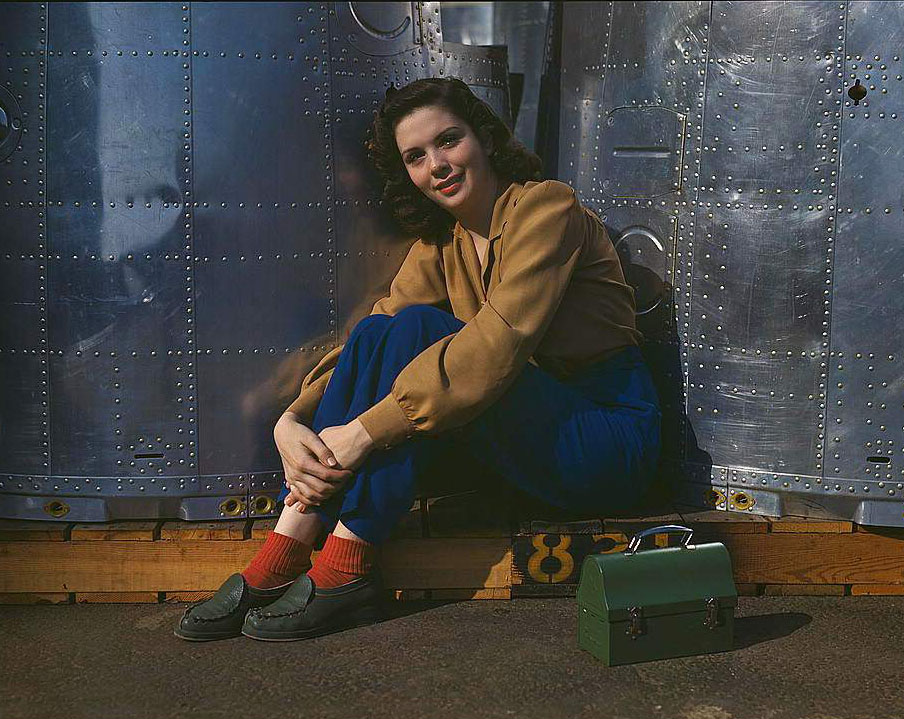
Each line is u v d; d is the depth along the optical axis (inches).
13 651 89.4
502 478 106.7
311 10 102.1
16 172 100.3
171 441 102.3
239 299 101.9
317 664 86.0
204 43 99.6
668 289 106.6
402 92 95.9
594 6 112.3
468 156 95.9
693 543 100.1
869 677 83.6
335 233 104.2
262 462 104.1
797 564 101.3
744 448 103.3
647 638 86.0
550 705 78.9
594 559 86.5
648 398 100.8
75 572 100.6
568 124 115.2
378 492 89.0
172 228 100.2
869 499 100.0
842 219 98.5
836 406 100.0
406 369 87.4
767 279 101.1
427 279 103.0
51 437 102.8
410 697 80.2
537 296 90.7
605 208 110.7
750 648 89.3
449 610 97.8
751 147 101.0
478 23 209.2
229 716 77.5
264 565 92.9
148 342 101.2
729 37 101.7
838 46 97.5
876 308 98.4
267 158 101.4
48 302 101.3
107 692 81.4
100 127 99.3
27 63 99.5
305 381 100.6
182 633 90.4
